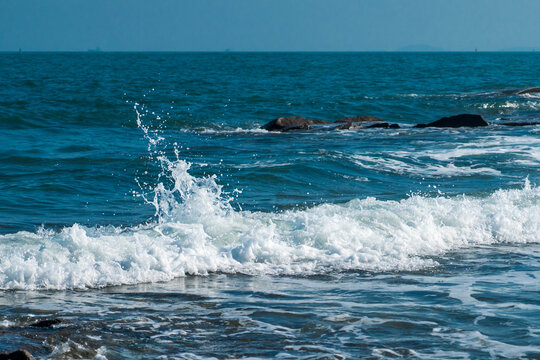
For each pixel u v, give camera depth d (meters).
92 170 26.59
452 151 32.28
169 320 10.80
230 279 13.21
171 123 45.44
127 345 9.71
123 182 24.66
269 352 9.53
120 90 70.56
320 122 44.25
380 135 39.53
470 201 19.27
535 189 21.25
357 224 16.06
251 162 28.67
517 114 53.12
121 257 13.63
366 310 11.32
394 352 9.53
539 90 66.81
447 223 17.09
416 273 13.75
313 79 96.25
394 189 23.38
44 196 21.81
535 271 13.99
